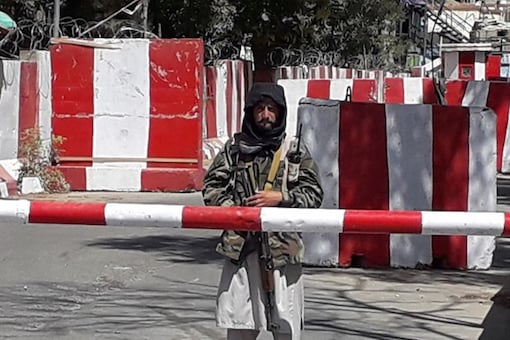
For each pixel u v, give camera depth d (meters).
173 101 19.03
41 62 19.16
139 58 19.05
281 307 6.16
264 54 33.06
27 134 18.70
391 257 11.56
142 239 13.73
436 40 66.00
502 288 10.61
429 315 9.38
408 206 11.35
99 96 19.11
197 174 18.98
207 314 9.33
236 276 6.21
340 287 10.58
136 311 9.45
